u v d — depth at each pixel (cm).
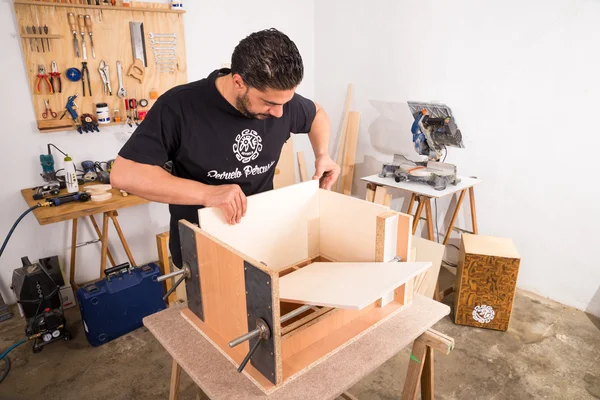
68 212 215
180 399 187
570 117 228
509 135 255
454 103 277
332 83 357
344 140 349
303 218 137
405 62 298
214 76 122
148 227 303
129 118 270
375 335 110
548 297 261
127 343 225
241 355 99
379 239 119
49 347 222
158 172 112
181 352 103
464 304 229
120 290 222
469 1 254
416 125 249
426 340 122
